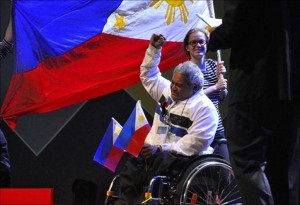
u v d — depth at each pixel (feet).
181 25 28.35
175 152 21.03
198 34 24.48
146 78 23.67
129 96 31.71
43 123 32.17
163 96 23.16
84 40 28.02
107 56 28.22
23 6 27.09
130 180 21.39
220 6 31.22
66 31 27.91
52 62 27.73
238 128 14.99
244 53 14.98
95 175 31.71
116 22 28.17
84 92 28.30
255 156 14.88
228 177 20.80
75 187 31.17
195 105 21.75
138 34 28.30
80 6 27.94
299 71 15.03
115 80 28.43
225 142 23.58
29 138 32.19
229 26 14.88
